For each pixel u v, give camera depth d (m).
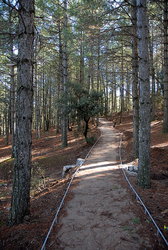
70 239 2.73
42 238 2.78
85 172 6.61
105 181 5.49
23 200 3.42
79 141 14.80
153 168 6.26
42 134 23.12
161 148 7.89
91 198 4.29
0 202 5.29
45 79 22.70
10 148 16.83
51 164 10.22
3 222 3.55
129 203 3.88
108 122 30.44
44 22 7.74
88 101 11.40
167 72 10.83
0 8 4.49
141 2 4.67
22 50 3.42
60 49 12.68
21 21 3.40
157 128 13.72
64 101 11.92
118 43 9.00
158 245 2.49
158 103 20.81
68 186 5.25
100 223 3.15
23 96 3.44
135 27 6.57
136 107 8.15
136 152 8.05
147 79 4.72
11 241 2.74
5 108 27.16
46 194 5.16
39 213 3.77
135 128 8.15
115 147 11.57
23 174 3.43
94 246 2.55
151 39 10.62
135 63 7.92
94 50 8.24
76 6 8.78
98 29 7.05
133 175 5.97
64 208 3.84
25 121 3.44
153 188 4.65
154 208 3.56
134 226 2.98
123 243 2.57
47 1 8.93
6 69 13.05
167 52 10.61
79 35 8.74
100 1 6.51
